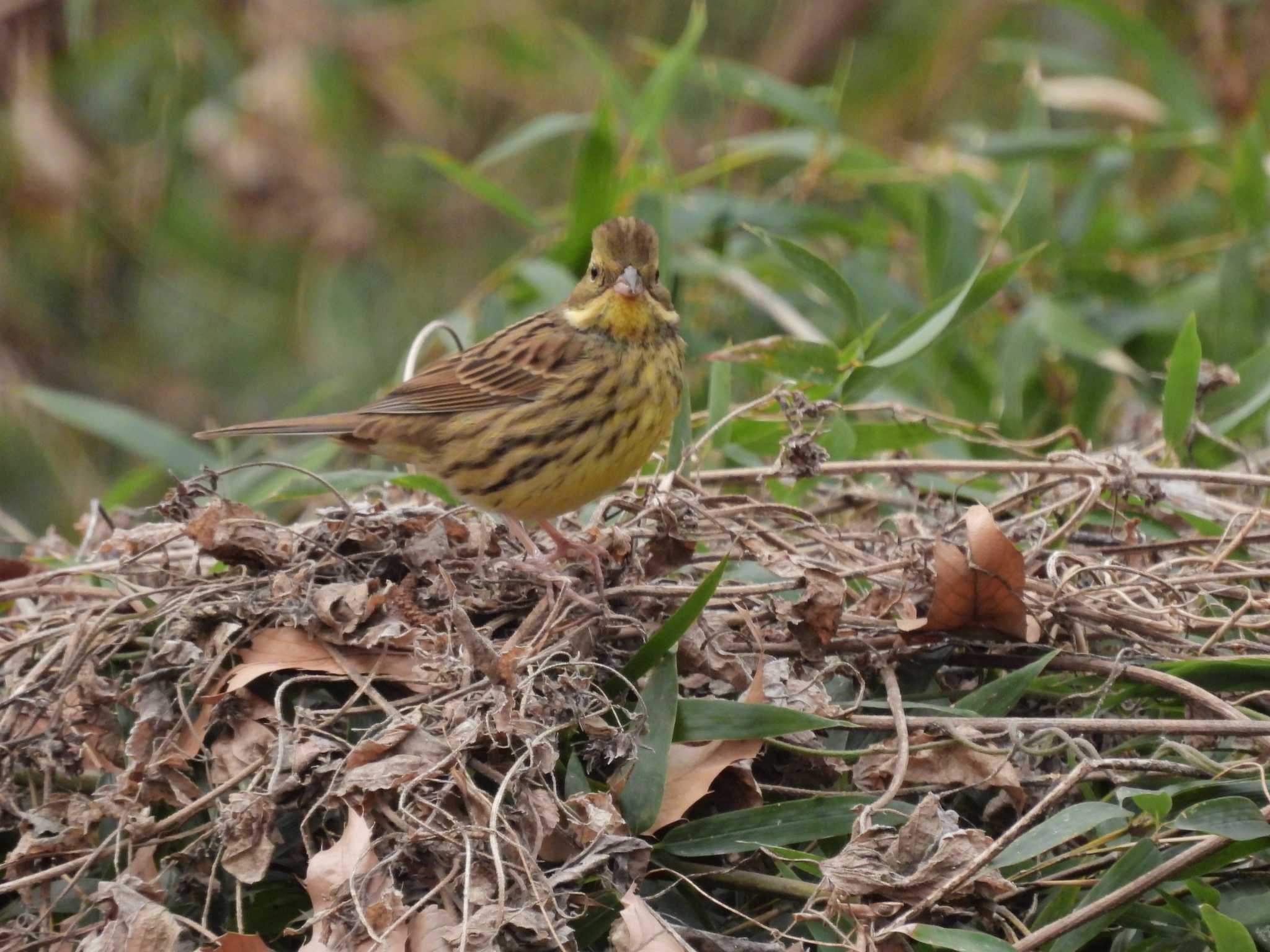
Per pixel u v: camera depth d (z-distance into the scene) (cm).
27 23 1700
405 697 796
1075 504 996
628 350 985
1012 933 697
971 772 752
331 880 677
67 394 1652
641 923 659
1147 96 1579
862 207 1664
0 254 1752
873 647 823
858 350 1112
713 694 815
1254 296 1297
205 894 766
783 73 1995
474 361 1009
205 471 891
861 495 1051
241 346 1800
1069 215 1451
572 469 987
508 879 675
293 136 1727
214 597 836
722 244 1442
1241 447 1105
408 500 1082
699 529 931
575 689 753
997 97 1978
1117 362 1211
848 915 693
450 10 1867
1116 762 712
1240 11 1700
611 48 1947
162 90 1741
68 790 843
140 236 1767
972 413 1327
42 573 945
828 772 786
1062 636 860
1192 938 712
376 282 1795
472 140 1886
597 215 1338
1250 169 1385
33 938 754
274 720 765
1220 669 793
